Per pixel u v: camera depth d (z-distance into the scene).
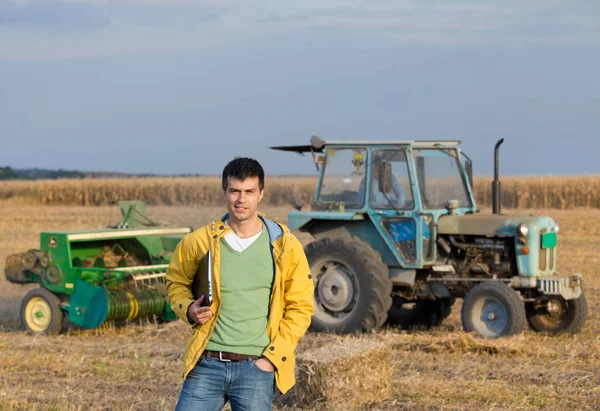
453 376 7.07
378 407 6.18
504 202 33.84
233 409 3.97
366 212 9.70
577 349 8.21
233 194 3.87
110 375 7.29
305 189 37.91
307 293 3.98
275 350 3.87
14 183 42.84
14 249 18.56
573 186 32.84
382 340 8.65
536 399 6.28
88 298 9.49
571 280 9.01
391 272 9.64
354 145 9.84
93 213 31.48
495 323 8.76
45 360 7.90
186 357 3.89
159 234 10.86
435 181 9.72
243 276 3.88
